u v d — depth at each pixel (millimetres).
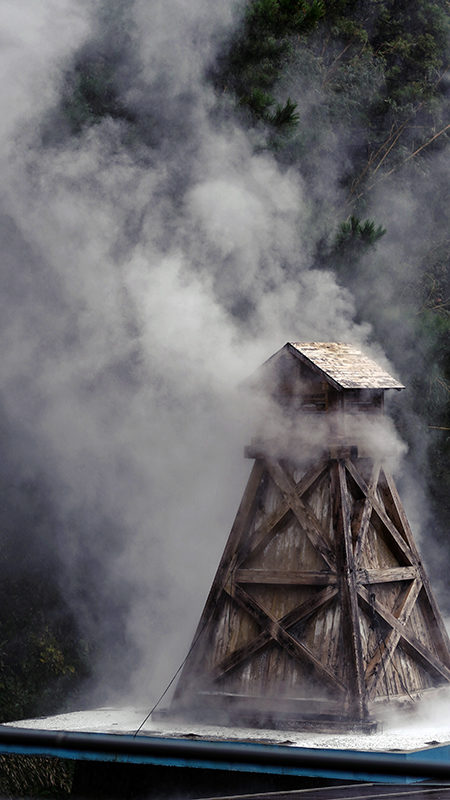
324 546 10906
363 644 10703
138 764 10789
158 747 3658
